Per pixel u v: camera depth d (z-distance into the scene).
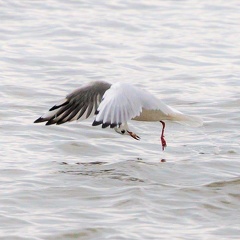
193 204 11.47
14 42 23.55
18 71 20.59
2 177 12.39
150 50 23.23
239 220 10.98
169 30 25.81
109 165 13.21
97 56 22.41
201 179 12.62
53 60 21.77
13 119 16.20
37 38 24.17
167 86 19.61
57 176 12.48
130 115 11.23
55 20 26.30
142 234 10.35
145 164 13.29
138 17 27.39
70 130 15.35
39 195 11.59
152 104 11.66
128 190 11.87
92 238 10.24
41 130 15.35
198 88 19.48
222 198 11.73
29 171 12.73
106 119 11.03
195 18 27.62
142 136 15.28
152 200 11.55
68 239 10.20
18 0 28.42
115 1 29.41
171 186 12.17
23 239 10.11
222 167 13.28
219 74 20.88
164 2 29.80
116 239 10.19
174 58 22.48
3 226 10.50
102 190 11.89
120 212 11.07
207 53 23.23
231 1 30.39
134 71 21.11
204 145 14.70
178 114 12.20
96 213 10.99
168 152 14.23
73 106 12.83
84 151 14.15
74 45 23.48
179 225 10.74
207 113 17.14
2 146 14.22
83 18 26.80
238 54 23.16
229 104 17.88
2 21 25.95
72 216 10.88
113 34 25.06
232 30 26.06
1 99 17.84
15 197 11.48
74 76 20.38
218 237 10.37
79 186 11.98
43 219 10.75
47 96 18.36
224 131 15.77
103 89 12.64
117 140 14.89
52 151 14.06
